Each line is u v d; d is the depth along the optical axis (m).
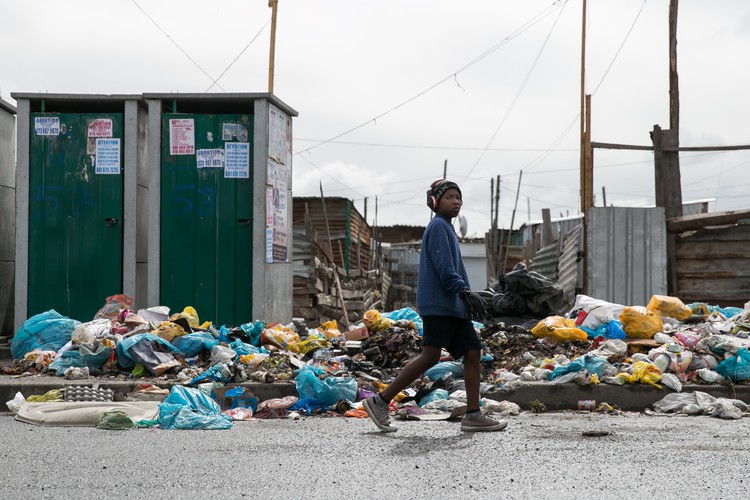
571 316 9.92
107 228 10.95
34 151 11.00
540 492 3.99
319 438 5.64
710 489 4.04
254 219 10.70
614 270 15.08
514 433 5.86
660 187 15.30
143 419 6.36
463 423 6.00
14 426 6.27
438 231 5.87
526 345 8.89
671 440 5.50
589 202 15.88
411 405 7.20
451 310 5.80
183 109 11.73
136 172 11.01
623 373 7.60
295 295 18.33
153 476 4.34
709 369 7.89
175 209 10.88
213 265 10.83
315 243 19.12
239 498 3.88
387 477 4.32
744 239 14.84
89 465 4.64
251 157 10.85
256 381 7.72
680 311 9.75
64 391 7.34
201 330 9.45
